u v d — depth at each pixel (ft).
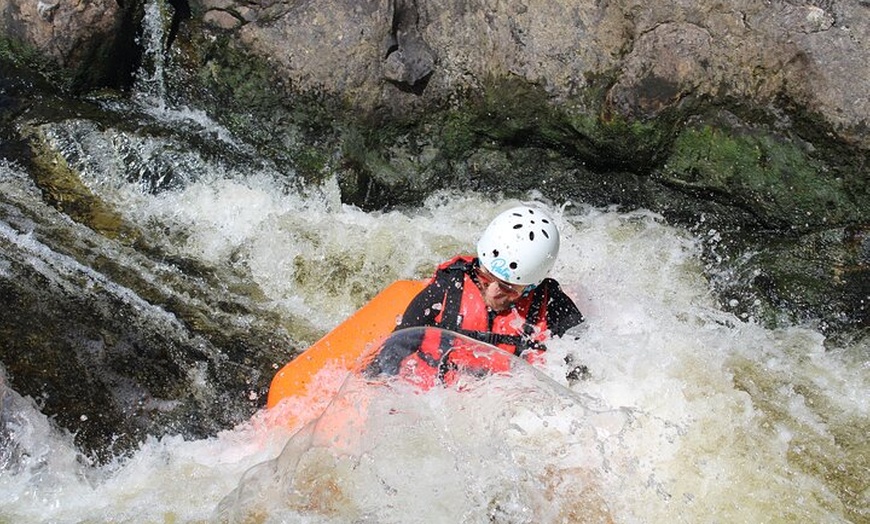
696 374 16.96
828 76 18.63
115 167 19.80
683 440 15.66
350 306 19.20
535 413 14.53
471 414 14.34
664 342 17.39
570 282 19.58
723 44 19.15
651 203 20.76
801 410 16.89
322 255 19.84
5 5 19.85
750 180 19.71
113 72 20.95
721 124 19.49
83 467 14.99
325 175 20.45
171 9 20.76
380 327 15.85
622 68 19.56
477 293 15.58
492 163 21.16
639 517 14.34
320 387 15.48
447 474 13.87
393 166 20.93
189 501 14.56
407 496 13.75
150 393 16.30
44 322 16.75
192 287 18.63
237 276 19.27
